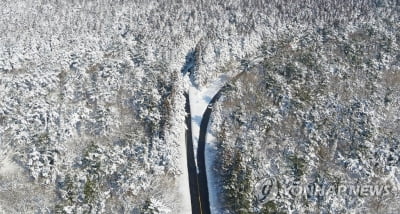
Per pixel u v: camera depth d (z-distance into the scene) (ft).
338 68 294.25
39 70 288.51
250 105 266.57
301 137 241.14
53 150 228.22
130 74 289.94
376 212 200.44
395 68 296.10
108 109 258.98
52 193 210.18
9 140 235.61
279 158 226.58
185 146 240.94
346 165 222.28
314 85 278.87
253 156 225.56
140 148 231.71
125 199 206.28
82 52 315.37
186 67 320.09
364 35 336.49
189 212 200.64
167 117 249.75
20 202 204.23
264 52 334.24
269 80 285.23
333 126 246.27
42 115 248.52
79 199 204.33
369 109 256.52
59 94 273.13
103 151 229.86
